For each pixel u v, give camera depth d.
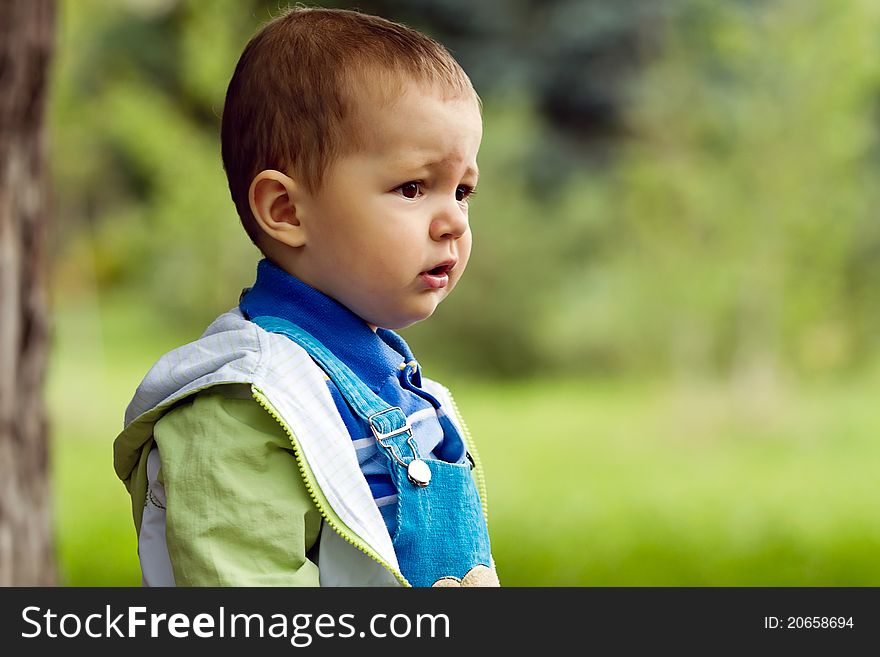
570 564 12.17
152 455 2.80
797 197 21.23
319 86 2.77
